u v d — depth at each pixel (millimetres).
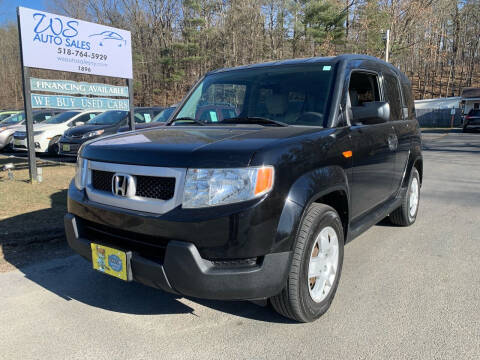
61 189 7184
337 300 3246
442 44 62281
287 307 2684
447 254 4312
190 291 2367
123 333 2781
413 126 5086
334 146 2982
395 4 33094
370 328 2812
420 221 5641
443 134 26078
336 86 3348
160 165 2451
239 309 3121
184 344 2641
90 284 3582
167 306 3176
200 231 2295
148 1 52062
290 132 2834
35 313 3061
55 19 7785
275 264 2406
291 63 3811
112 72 8914
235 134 2811
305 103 3369
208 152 2412
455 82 67375
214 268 2344
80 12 52438
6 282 3600
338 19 35938
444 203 6766
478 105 42719
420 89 65750
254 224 2303
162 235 2395
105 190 2773
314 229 2658
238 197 2312
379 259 4172
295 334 2744
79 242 2889
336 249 3006
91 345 2635
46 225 5043
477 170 10516
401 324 2863
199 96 4125
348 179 3178
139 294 3389
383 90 4297
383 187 4117
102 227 2797
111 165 2689
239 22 45438
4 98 55750
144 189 2539
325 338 2689
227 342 2658
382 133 3930
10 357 2508
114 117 11703
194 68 48656
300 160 2594
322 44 37219
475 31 62781
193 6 44281
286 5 41500
